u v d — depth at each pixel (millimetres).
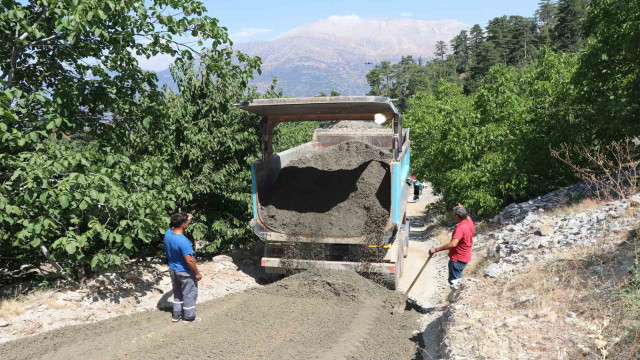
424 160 20062
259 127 10250
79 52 7996
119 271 8023
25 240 6875
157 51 8641
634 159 14117
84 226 8047
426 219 23141
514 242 9516
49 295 6895
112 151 8109
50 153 7176
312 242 8133
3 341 5613
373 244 7949
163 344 5617
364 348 5652
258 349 5500
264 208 8648
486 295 5992
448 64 187125
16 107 7184
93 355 5277
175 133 9453
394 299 7539
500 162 15242
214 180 9484
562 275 5906
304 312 6941
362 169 9625
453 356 4629
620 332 4176
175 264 6379
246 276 9148
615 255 5875
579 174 13352
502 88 16844
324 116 9414
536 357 4207
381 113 9047
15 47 7285
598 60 13648
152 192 7445
